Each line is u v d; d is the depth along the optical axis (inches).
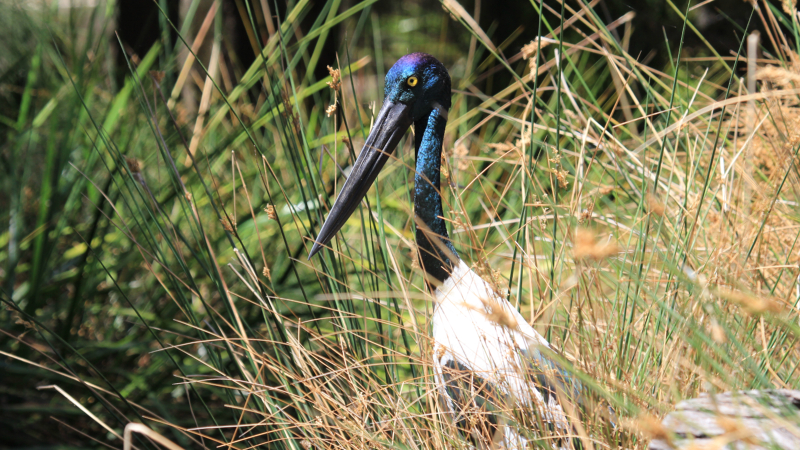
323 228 202.2
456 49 575.5
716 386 144.0
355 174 206.7
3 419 240.5
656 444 116.7
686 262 179.6
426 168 206.2
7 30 392.8
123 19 419.5
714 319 136.2
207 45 430.0
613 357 166.9
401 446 170.6
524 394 160.7
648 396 150.3
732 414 120.9
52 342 262.4
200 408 257.4
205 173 319.6
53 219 299.7
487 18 512.7
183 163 328.2
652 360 172.4
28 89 323.3
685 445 113.5
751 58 210.2
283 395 219.9
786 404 119.5
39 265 264.5
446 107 209.9
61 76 350.9
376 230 209.3
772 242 218.7
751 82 210.4
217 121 323.0
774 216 226.4
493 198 327.9
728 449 109.9
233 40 422.9
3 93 374.6
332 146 329.1
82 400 253.8
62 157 287.7
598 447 148.1
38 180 334.0
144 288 304.8
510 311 173.0
